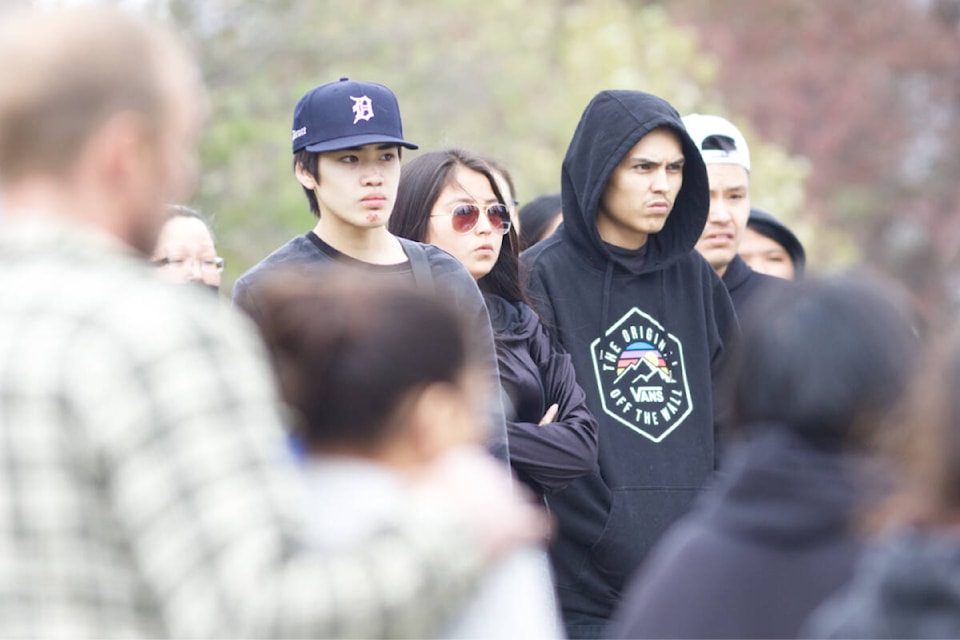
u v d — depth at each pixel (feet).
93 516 17.98
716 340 43.96
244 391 18.42
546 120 100.89
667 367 42.65
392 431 20.81
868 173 182.60
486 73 99.04
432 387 20.81
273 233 86.79
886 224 184.85
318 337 20.81
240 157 87.71
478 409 21.85
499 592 20.25
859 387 21.39
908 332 21.79
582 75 105.19
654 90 106.93
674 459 41.68
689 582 21.86
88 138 19.04
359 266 37.24
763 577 21.43
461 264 37.99
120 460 17.78
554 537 41.14
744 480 22.02
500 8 104.06
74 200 19.26
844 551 21.27
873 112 183.73
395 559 18.28
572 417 39.83
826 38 187.01
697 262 44.68
